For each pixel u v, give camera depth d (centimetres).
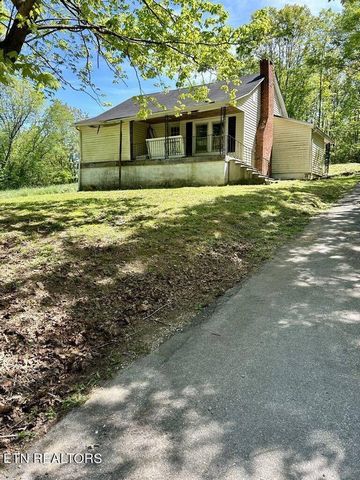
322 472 146
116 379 226
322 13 2297
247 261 454
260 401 193
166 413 190
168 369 232
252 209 711
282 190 982
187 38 698
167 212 669
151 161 1408
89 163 1619
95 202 831
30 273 375
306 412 182
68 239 494
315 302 317
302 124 1593
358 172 1861
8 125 3084
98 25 635
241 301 332
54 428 187
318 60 1305
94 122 1550
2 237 507
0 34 493
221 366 230
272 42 2692
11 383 222
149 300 339
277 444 162
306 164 1605
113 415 192
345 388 199
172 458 159
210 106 1277
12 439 181
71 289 345
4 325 280
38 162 3294
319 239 533
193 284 380
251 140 1492
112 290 349
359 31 1141
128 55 680
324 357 231
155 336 278
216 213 661
